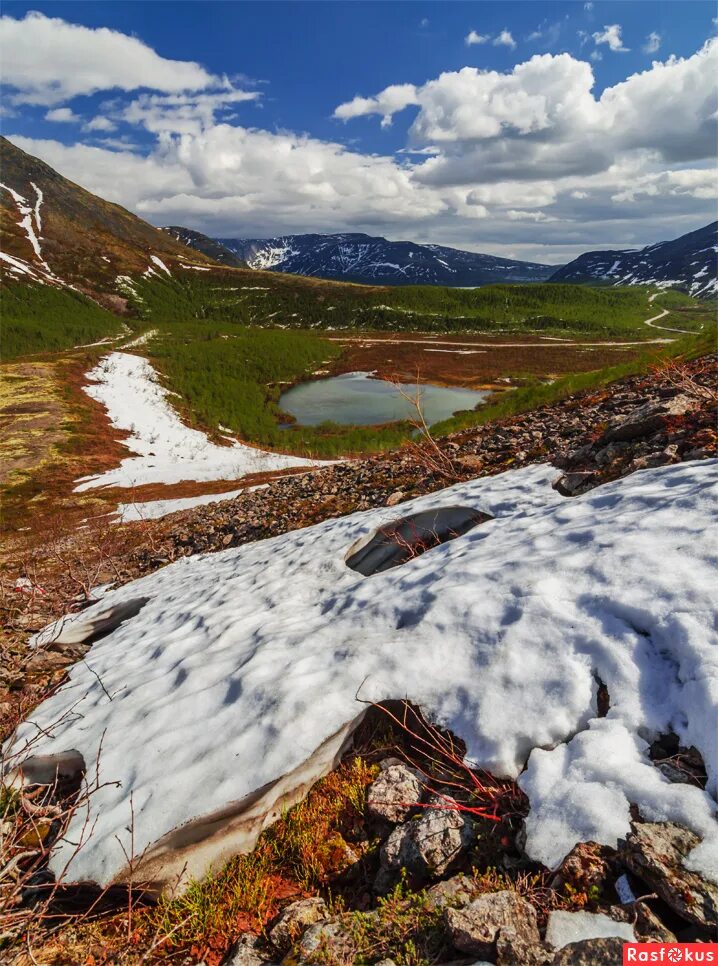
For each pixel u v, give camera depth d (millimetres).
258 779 3369
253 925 2824
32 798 3992
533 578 4191
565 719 3156
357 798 3328
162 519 21125
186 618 7113
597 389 15859
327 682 4004
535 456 9289
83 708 5250
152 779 3646
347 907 2803
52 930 2828
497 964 2119
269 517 12969
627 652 3322
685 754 2740
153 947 2588
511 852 2703
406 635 4215
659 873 2213
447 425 21172
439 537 6762
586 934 2150
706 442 6066
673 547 3936
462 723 3412
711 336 16234
